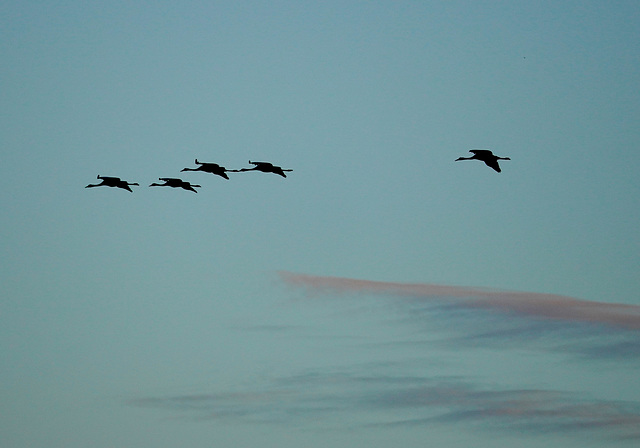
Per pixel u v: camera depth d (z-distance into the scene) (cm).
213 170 10956
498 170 9775
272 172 10944
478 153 9762
